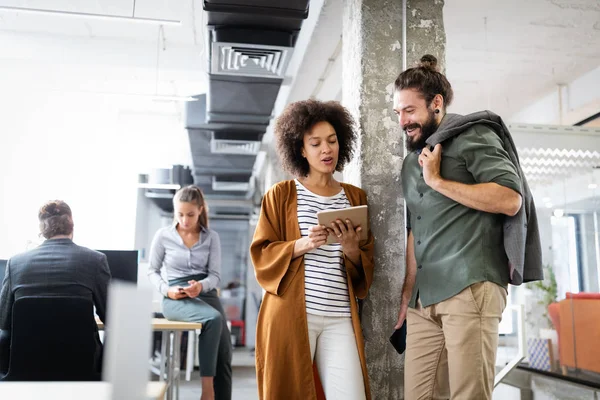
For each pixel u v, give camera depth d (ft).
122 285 1.97
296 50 20.51
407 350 7.16
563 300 15.38
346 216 6.76
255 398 16.70
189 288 11.63
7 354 8.86
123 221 29.40
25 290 8.71
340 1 14.46
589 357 14.52
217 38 14.25
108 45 21.97
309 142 7.55
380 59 9.82
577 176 16.10
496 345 6.36
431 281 6.72
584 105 22.16
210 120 22.66
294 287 6.98
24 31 21.47
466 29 18.22
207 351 11.11
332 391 6.82
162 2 18.75
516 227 6.26
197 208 12.51
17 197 22.63
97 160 25.73
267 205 7.54
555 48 19.72
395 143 9.61
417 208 7.16
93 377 8.32
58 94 24.50
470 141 6.53
